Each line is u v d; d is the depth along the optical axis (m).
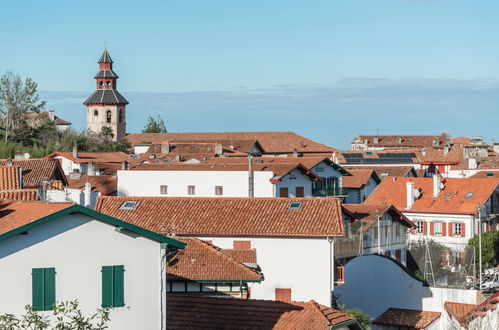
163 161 113.81
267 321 34.38
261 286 54.41
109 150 160.75
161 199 58.56
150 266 30.05
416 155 155.88
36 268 28.08
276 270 54.38
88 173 111.25
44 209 29.09
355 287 62.88
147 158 126.31
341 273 56.06
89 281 28.88
